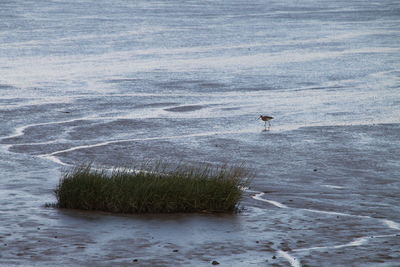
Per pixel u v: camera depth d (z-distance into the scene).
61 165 30.70
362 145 36.78
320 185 27.89
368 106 50.47
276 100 53.28
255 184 27.56
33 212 20.25
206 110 48.31
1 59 78.31
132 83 61.00
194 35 113.44
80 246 16.41
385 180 29.28
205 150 35.03
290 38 111.12
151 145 36.06
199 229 18.73
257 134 39.66
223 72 69.38
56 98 52.22
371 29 128.50
